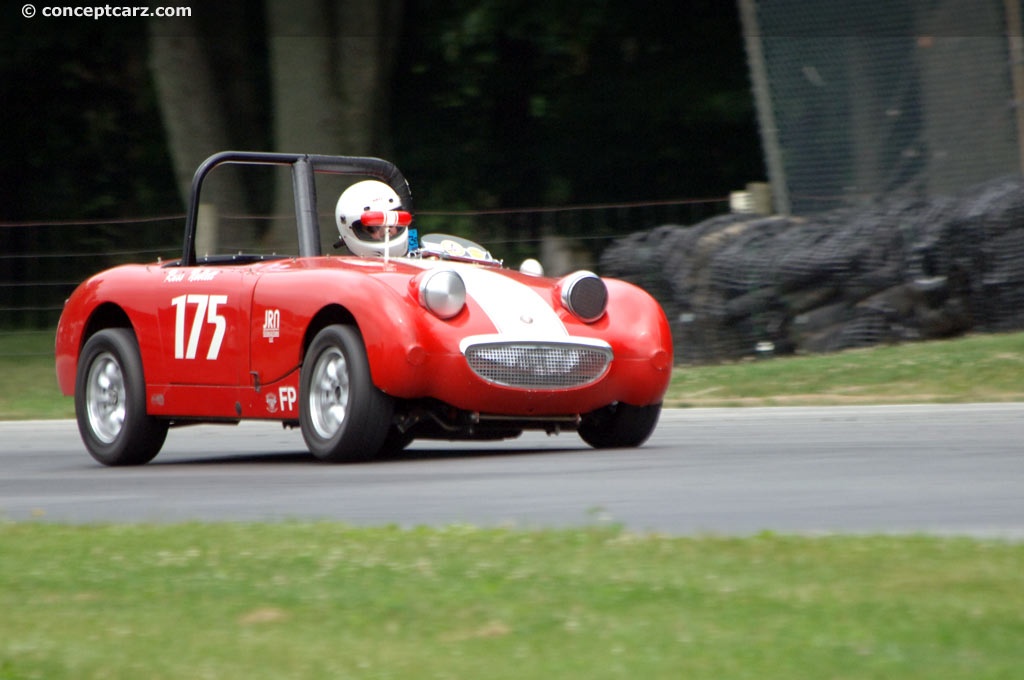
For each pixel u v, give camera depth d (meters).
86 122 84.62
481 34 71.44
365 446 25.12
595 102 78.88
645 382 26.61
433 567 14.05
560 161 80.69
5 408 46.72
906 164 52.12
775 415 36.03
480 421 25.83
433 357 24.72
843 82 52.88
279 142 65.75
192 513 19.67
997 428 30.55
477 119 80.50
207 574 14.09
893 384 39.88
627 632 11.27
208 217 56.66
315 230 28.89
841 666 10.13
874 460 24.59
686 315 47.66
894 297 45.59
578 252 55.72
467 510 19.00
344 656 10.81
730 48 77.25
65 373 30.27
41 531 17.11
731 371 43.25
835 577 13.10
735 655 10.51
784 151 53.66
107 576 14.14
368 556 14.71
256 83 78.81
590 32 71.69
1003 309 45.47
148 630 11.82
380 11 65.88
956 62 51.59
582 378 25.94
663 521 17.67
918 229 45.75
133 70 82.56
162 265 29.42
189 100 69.06
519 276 27.36
